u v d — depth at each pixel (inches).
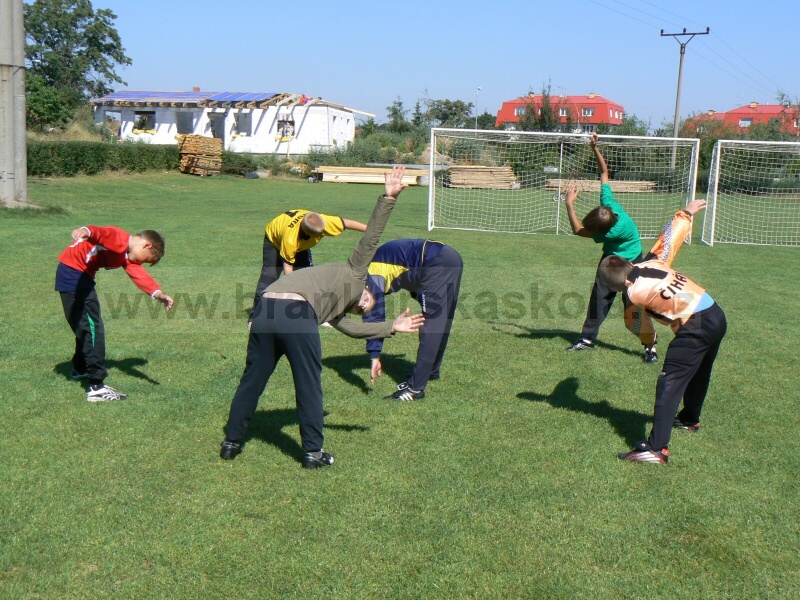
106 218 657.0
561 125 1753.2
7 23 616.4
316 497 159.6
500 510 156.5
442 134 785.6
